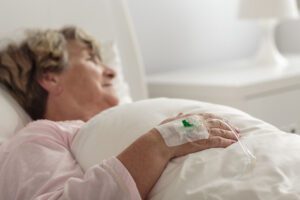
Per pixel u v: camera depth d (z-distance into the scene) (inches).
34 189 38.4
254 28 112.1
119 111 42.7
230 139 38.3
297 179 33.4
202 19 103.0
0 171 41.4
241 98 72.9
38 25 65.6
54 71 51.9
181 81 83.5
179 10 99.0
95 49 56.5
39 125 44.2
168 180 35.6
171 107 42.5
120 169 35.1
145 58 95.0
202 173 34.8
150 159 35.8
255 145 37.0
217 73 88.7
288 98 79.0
